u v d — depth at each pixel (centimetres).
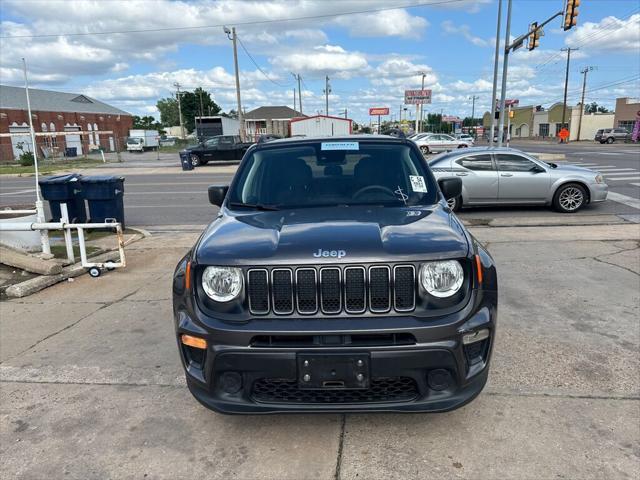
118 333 478
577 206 1121
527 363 386
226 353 267
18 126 5338
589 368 376
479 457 279
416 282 270
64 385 379
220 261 277
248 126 8412
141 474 276
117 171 2875
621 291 554
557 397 338
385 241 283
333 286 270
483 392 346
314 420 322
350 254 270
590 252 736
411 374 264
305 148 420
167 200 1544
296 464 280
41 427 324
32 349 446
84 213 1050
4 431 321
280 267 270
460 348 267
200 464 283
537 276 618
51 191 992
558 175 1118
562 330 448
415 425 312
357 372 260
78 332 484
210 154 2998
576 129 7212
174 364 408
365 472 271
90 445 304
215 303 277
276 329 262
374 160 404
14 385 381
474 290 279
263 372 265
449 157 1160
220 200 422
